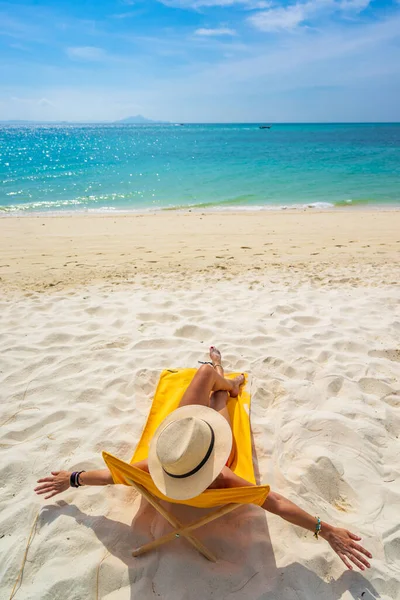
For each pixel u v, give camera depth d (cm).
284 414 375
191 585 239
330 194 1811
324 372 434
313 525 245
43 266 854
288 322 550
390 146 4978
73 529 273
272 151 4209
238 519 281
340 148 4641
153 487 252
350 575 248
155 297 650
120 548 262
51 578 243
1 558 255
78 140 7550
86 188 1998
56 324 554
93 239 1086
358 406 386
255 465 323
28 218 1371
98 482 277
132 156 3694
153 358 464
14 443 346
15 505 288
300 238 1084
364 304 611
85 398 401
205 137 8400
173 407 342
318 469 318
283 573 246
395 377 434
